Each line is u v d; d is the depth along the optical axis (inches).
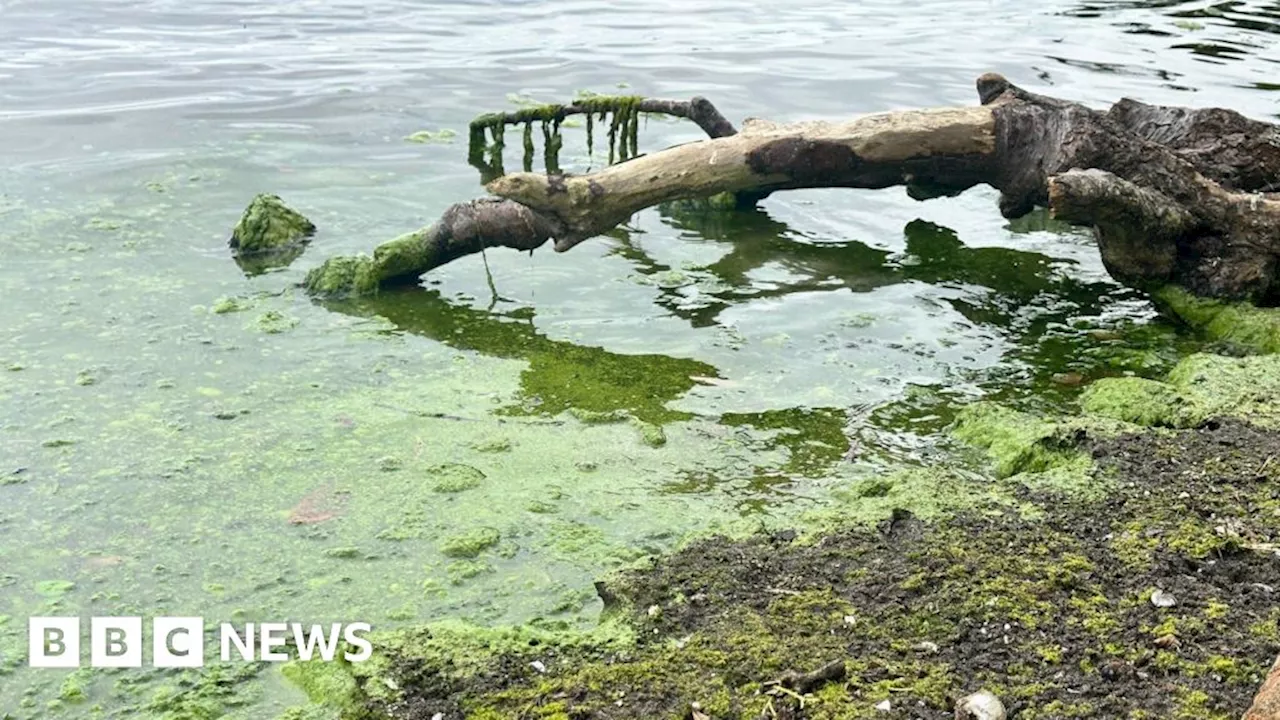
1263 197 160.4
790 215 194.1
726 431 140.2
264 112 222.4
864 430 140.3
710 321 162.7
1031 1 298.4
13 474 130.6
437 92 233.1
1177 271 163.0
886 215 194.1
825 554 118.8
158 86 233.6
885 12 288.5
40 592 116.8
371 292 168.4
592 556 121.3
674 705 103.4
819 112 221.3
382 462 134.0
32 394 142.9
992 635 108.1
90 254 173.5
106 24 271.0
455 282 172.9
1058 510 123.6
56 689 107.6
